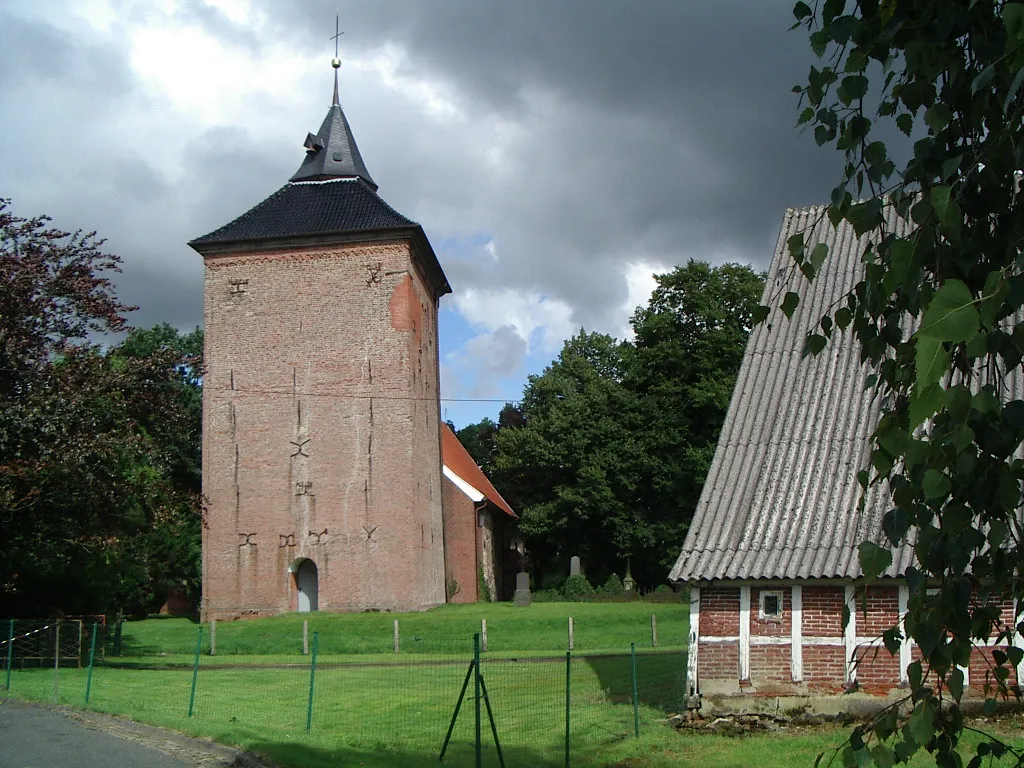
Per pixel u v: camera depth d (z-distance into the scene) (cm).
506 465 5475
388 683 1894
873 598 1367
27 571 2378
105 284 2312
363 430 3722
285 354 3797
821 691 1383
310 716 1416
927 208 317
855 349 1636
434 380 4400
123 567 2641
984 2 331
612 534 5112
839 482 1483
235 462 3753
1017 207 335
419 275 4078
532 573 5862
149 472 2445
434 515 4178
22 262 2180
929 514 319
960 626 314
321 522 3688
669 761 1218
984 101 342
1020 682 1273
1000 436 296
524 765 1195
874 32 362
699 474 4666
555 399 5594
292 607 3662
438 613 3512
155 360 2303
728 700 1416
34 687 1761
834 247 1798
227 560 3700
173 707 1571
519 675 1967
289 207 3997
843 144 377
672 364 4869
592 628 3114
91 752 1213
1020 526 342
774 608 1425
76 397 2080
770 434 1583
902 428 332
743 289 4744
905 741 329
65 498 2155
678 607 3600
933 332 242
